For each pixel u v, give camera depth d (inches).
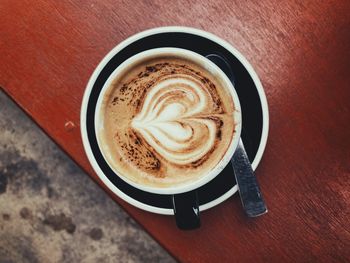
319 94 9.8
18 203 19.7
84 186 19.5
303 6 9.8
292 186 9.8
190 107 9.1
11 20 10.1
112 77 8.9
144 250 19.3
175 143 9.1
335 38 9.8
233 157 9.1
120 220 19.4
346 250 9.8
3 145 19.7
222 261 9.9
